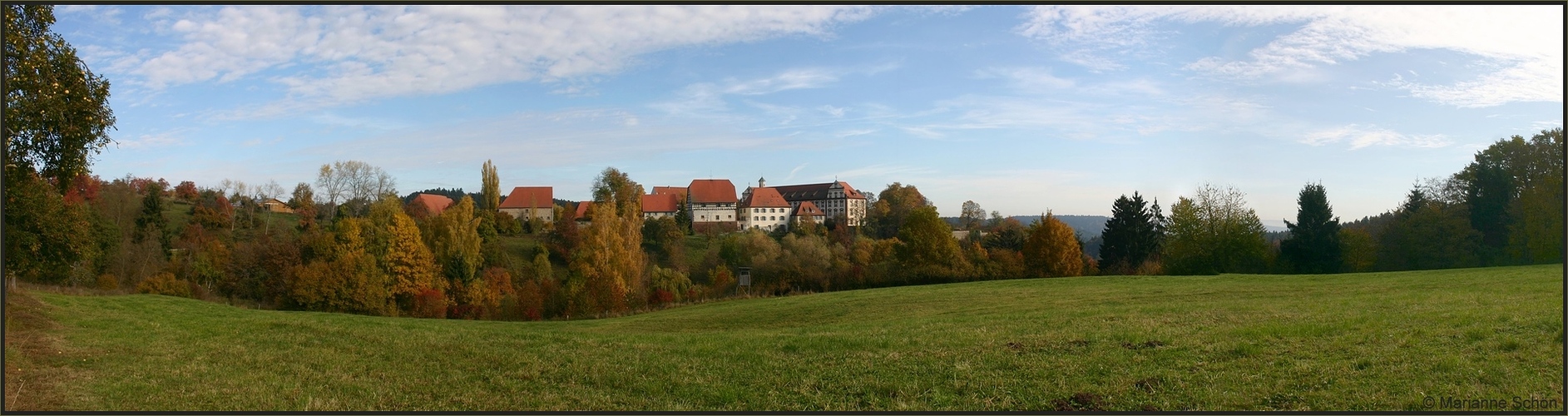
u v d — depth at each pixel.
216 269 74.94
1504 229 72.44
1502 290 26.77
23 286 43.59
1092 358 16.41
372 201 117.44
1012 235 101.00
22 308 26.69
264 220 106.38
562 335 25.12
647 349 21.23
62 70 19.25
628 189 142.50
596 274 66.56
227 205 101.06
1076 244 77.31
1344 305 24.34
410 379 18.14
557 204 159.00
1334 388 12.90
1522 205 63.31
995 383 14.92
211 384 17.73
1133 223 96.50
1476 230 70.12
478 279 77.44
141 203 88.25
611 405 15.00
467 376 18.36
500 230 111.25
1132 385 14.02
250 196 107.00
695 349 20.84
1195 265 76.88
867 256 92.62
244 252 74.75
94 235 62.50
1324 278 44.72
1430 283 34.59
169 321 28.62
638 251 72.50
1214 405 12.51
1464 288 29.84
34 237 27.11
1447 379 12.84
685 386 16.22
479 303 69.75
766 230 161.38
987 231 141.88
